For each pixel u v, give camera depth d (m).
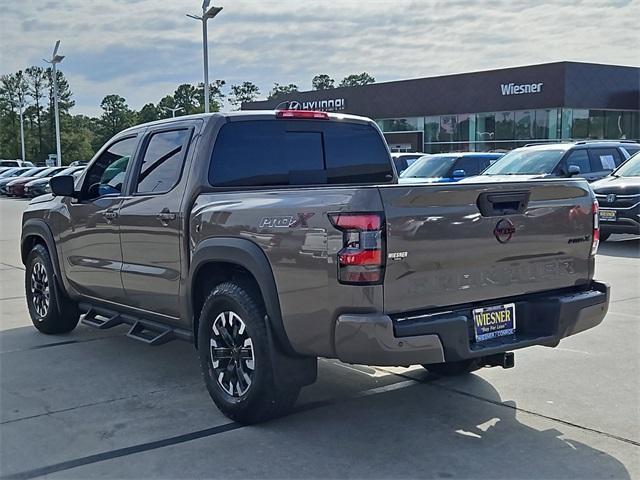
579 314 4.58
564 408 4.89
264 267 4.34
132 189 5.73
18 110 111.75
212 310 4.77
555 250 4.63
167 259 5.26
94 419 4.77
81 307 6.66
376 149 6.08
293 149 5.55
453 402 5.03
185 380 5.61
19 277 10.83
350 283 3.89
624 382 5.43
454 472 3.93
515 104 37.38
